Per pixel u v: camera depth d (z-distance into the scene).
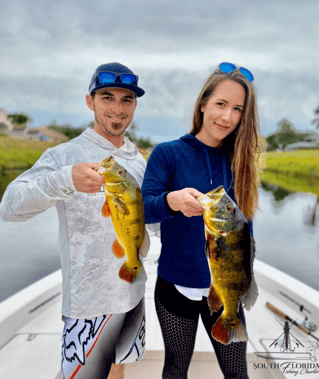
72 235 1.44
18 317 2.22
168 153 1.38
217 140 1.43
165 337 1.43
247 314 2.46
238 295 1.12
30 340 2.11
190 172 1.38
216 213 1.06
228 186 1.46
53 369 1.81
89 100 1.65
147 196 1.26
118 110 1.50
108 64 1.58
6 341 2.08
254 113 1.40
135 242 1.16
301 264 8.25
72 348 1.41
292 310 2.51
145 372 1.97
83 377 1.43
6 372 1.78
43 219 12.23
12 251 7.76
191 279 1.34
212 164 1.43
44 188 1.18
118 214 1.12
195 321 1.41
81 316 1.42
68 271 1.44
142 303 1.65
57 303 2.67
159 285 1.46
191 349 1.44
